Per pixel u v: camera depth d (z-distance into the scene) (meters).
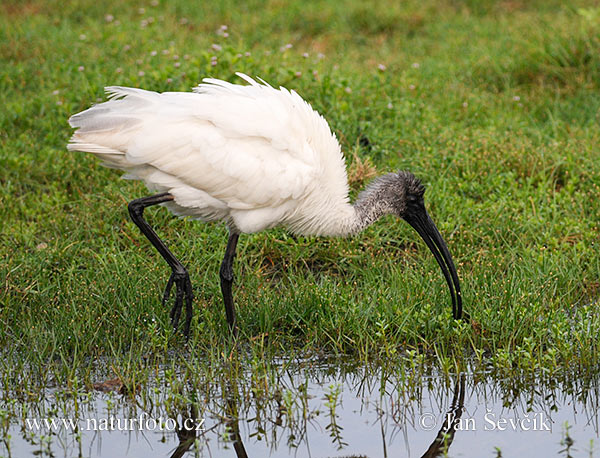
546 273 11.44
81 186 13.85
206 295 11.31
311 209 10.48
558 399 9.45
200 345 10.27
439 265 11.41
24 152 14.56
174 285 11.29
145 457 8.44
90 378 9.66
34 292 10.87
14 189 13.62
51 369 9.73
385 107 15.69
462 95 17.45
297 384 9.63
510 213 12.87
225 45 17.56
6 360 9.88
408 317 10.37
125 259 11.82
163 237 12.38
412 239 12.49
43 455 8.39
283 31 22.53
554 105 17.06
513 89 18.02
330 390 9.05
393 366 9.88
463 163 14.20
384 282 11.52
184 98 9.73
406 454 8.47
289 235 12.45
